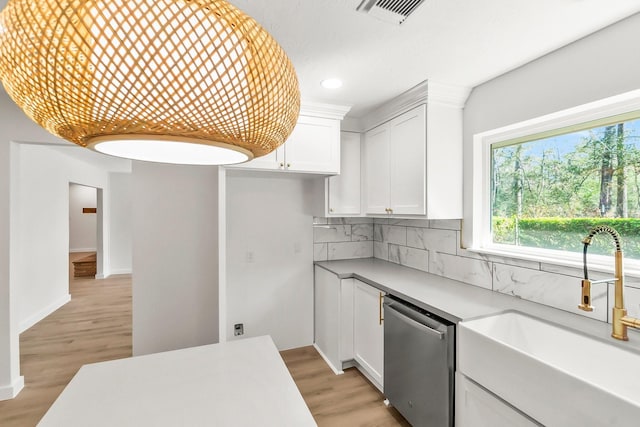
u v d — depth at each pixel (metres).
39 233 3.91
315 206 3.02
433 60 1.72
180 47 0.45
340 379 2.49
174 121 0.49
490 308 1.66
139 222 2.62
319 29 1.42
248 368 1.21
